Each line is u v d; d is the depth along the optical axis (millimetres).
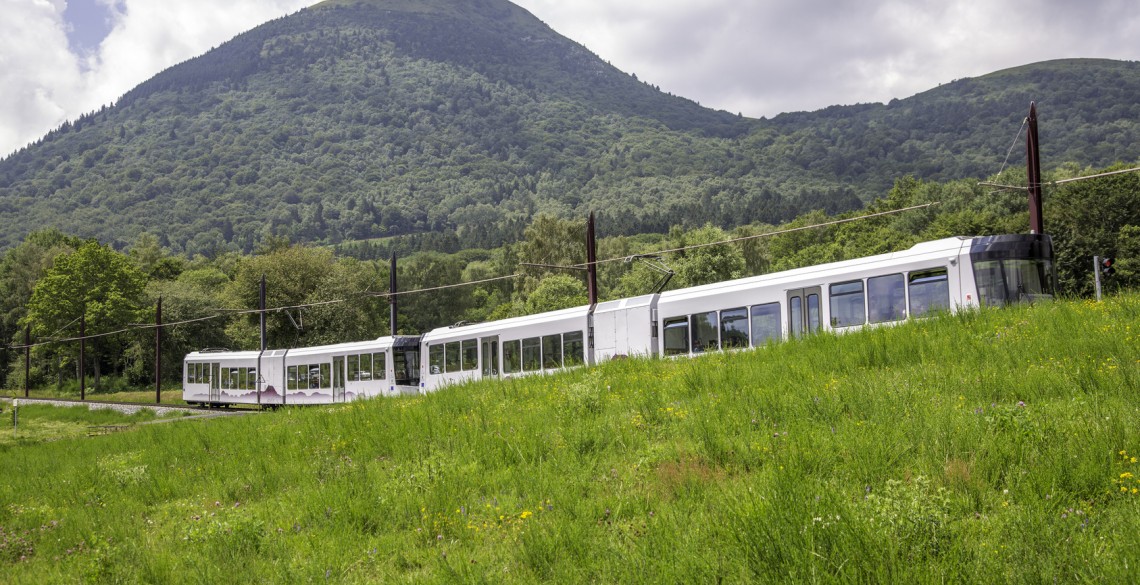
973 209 85562
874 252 84625
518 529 10469
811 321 27734
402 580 9664
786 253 115938
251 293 96000
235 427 25844
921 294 25562
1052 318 18547
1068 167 86500
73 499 17562
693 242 93062
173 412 53969
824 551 7668
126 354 103688
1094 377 13188
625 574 8312
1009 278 24641
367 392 46406
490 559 9773
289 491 15211
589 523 10172
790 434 11969
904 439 11219
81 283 101188
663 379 20312
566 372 24562
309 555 11109
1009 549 7496
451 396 22844
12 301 119562
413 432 18109
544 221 114375
